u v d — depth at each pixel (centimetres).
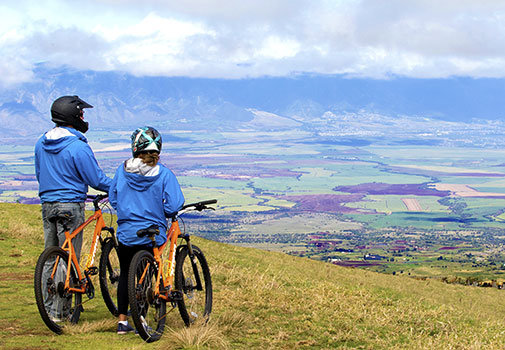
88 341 546
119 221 594
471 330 903
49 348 510
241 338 648
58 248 595
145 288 582
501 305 2002
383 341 732
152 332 581
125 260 600
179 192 594
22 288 809
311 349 646
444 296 1919
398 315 934
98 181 639
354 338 726
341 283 1686
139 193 585
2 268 981
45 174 633
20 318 628
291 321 779
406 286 2009
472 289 2350
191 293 650
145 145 580
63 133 637
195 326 619
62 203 627
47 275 597
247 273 1181
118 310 598
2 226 1515
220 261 1527
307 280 1362
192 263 655
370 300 1062
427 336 809
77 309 630
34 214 1923
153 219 587
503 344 819
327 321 815
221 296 876
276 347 632
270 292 974
